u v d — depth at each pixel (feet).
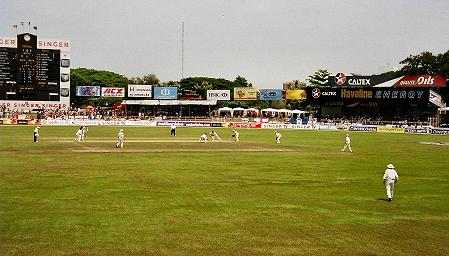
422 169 104.06
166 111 411.75
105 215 54.60
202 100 391.65
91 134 214.90
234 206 61.00
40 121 288.30
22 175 84.74
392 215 57.67
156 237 46.29
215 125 316.40
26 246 42.68
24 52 275.59
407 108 337.52
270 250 43.06
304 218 55.21
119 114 388.98
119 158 116.57
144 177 84.43
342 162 116.57
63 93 287.07
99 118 324.60
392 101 322.96
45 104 284.20
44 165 99.91
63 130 238.27
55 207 58.29
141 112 389.60
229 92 387.96
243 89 381.60
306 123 325.62
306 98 346.33
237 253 42.01
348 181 84.33
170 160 114.11
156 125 312.91
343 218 55.62
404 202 65.77
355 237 47.75
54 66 282.56
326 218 55.47
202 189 73.05
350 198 68.13
